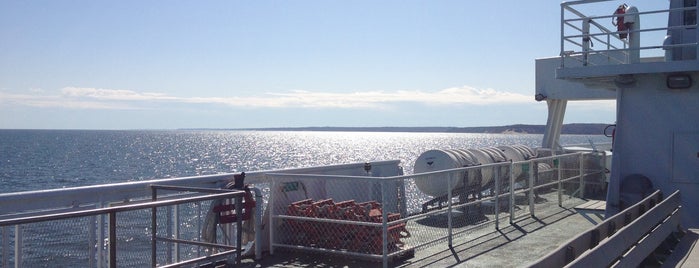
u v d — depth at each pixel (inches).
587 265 207.2
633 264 280.1
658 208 334.6
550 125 771.4
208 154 4682.6
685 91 437.7
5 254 242.4
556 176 612.7
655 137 447.2
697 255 326.3
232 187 337.1
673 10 418.6
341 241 354.9
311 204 366.0
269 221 368.2
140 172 2866.6
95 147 5708.7
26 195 248.8
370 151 5659.5
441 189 550.9
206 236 328.8
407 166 2994.6
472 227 442.9
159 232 309.7
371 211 355.6
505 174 615.8
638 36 457.7
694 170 435.2
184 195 323.3
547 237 426.0
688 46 445.7
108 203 283.4
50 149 5049.2
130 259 285.4
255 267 336.5
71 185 2176.4
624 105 457.4
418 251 378.0
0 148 4960.6
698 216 434.0
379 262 347.9
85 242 264.1
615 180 454.3
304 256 360.8
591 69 448.1
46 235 251.4
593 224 478.0
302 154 4923.7
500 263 348.5
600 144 891.4
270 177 368.2
